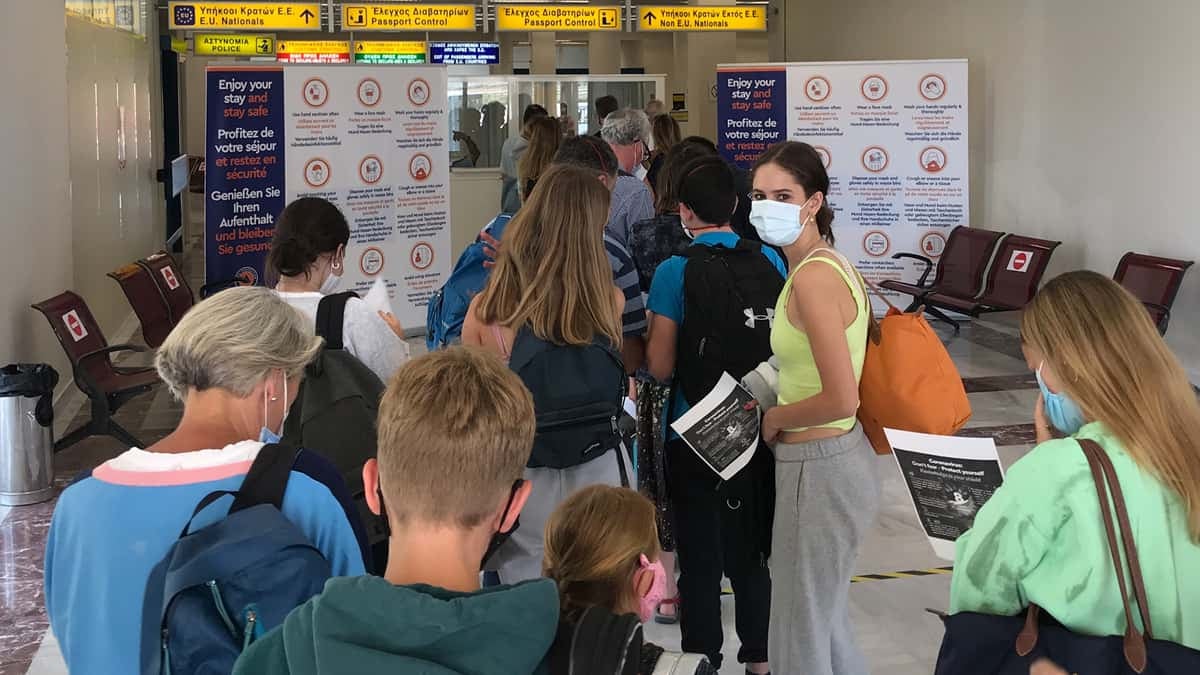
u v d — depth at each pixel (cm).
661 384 365
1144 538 197
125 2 1226
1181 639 197
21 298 698
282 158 934
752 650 365
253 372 197
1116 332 205
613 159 442
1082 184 994
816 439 306
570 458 314
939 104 1096
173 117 1791
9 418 598
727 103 1134
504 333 320
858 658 324
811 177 311
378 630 132
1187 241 855
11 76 686
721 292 346
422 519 147
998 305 991
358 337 296
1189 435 200
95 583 184
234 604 169
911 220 1113
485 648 132
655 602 210
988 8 1145
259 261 937
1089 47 976
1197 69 834
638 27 1541
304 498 187
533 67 2061
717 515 358
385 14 1468
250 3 1423
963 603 210
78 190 916
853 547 310
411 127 1002
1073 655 195
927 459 262
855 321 298
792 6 1677
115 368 742
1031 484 202
